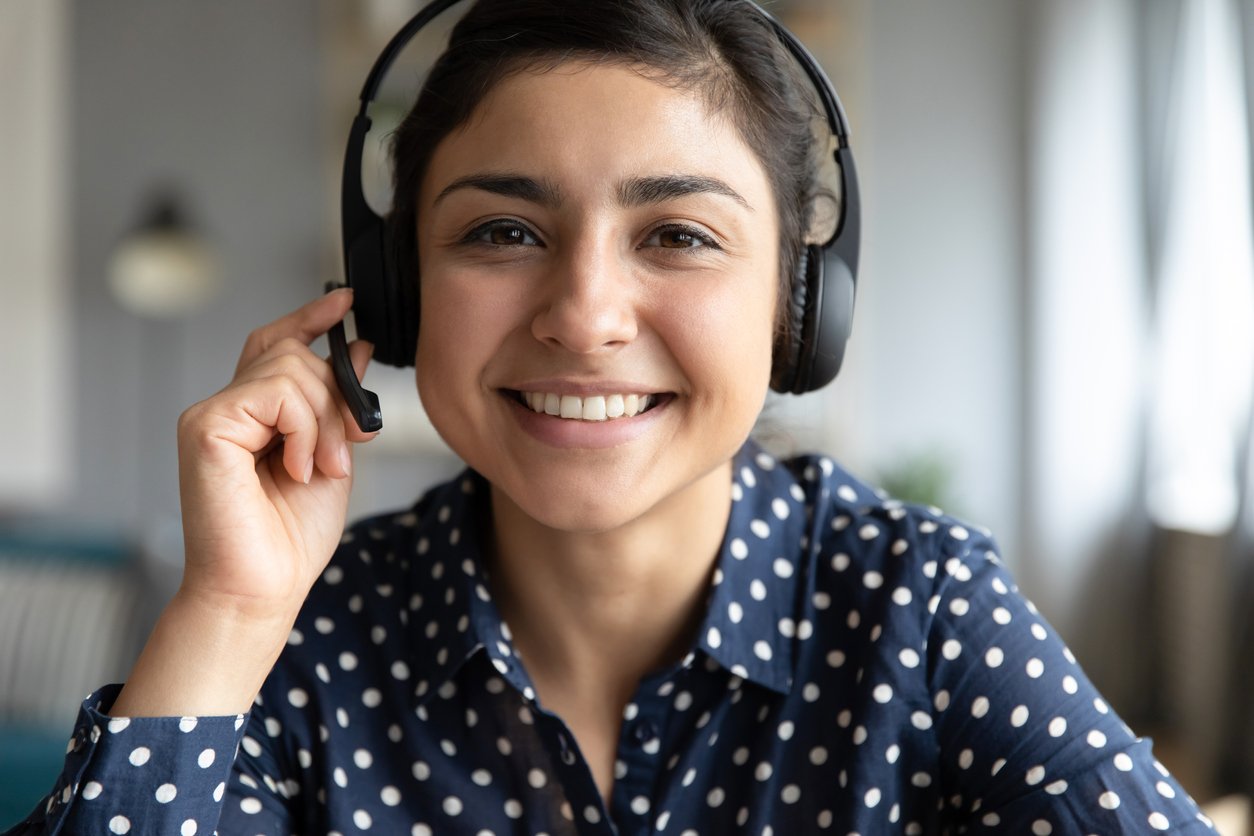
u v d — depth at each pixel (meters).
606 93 0.75
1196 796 2.90
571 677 0.90
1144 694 3.60
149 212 4.12
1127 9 3.52
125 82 4.11
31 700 2.90
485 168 0.76
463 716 0.91
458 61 0.79
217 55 4.10
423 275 0.83
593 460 0.78
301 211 4.12
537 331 0.76
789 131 0.84
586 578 0.87
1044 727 0.84
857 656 0.89
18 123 4.04
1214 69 3.21
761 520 0.93
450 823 0.89
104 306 4.17
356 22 4.02
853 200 0.90
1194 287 3.38
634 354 0.77
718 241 0.78
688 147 0.76
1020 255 3.85
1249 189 2.85
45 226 4.08
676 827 0.87
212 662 0.80
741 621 0.89
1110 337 3.58
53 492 4.18
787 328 0.89
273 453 0.87
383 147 0.92
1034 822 0.82
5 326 4.08
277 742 0.91
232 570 0.80
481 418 0.80
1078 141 3.59
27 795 2.47
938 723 0.87
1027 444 3.83
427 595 0.94
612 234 0.76
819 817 0.87
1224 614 2.94
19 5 4.00
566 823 0.88
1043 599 3.69
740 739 0.89
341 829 0.88
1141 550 3.57
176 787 0.78
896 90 3.88
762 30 0.83
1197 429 3.41
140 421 4.19
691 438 0.80
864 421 3.91
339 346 0.87
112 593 3.02
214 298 4.16
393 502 4.11
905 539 0.92
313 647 0.93
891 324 3.90
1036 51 3.72
